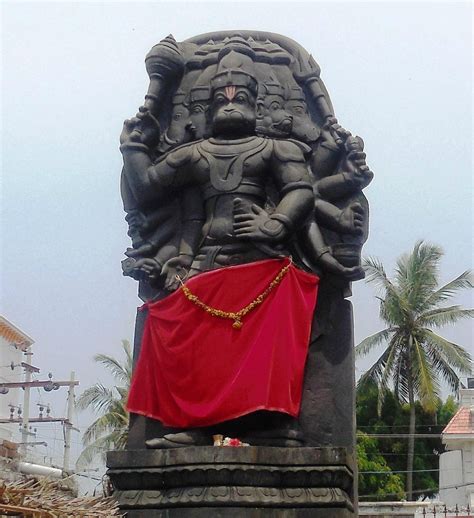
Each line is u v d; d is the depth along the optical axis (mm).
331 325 10453
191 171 10547
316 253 10273
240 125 10508
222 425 9750
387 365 30984
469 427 29625
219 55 10992
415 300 31016
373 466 33062
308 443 9953
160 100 11102
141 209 10891
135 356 10719
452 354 30438
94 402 30812
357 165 10547
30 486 6941
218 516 8945
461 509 23422
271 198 10492
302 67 11242
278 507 9078
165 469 9281
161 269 10531
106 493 10016
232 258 10164
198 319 9891
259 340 9711
